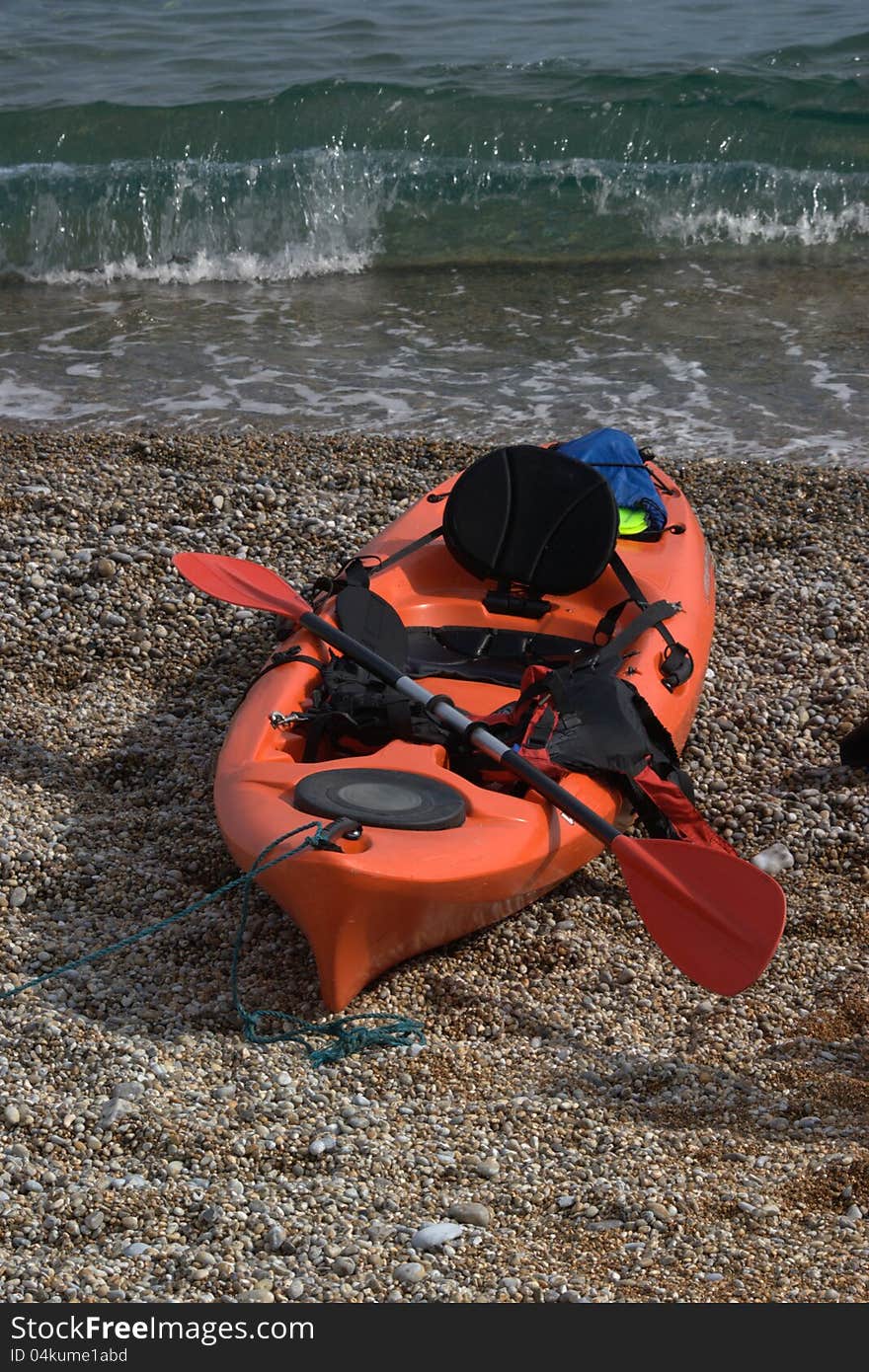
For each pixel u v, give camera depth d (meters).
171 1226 3.30
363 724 4.95
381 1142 3.66
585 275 12.77
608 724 4.88
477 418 9.49
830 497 8.21
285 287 12.76
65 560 7.23
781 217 13.98
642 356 10.65
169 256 13.45
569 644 5.86
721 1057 4.15
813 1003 4.44
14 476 8.22
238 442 8.86
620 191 14.34
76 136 15.09
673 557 6.29
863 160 14.77
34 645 6.59
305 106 15.50
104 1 21.31
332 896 3.96
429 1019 4.32
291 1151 3.60
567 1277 3.13
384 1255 3.21
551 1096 3.93
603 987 4.53
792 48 17.41
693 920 4.26
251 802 4.39
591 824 4.38
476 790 4.52
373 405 9.74
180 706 6.21
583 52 17.75
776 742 6.02
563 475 6.00
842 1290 3.06
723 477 8.45
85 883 4.89
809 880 5.16
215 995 4.34
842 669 6.50
